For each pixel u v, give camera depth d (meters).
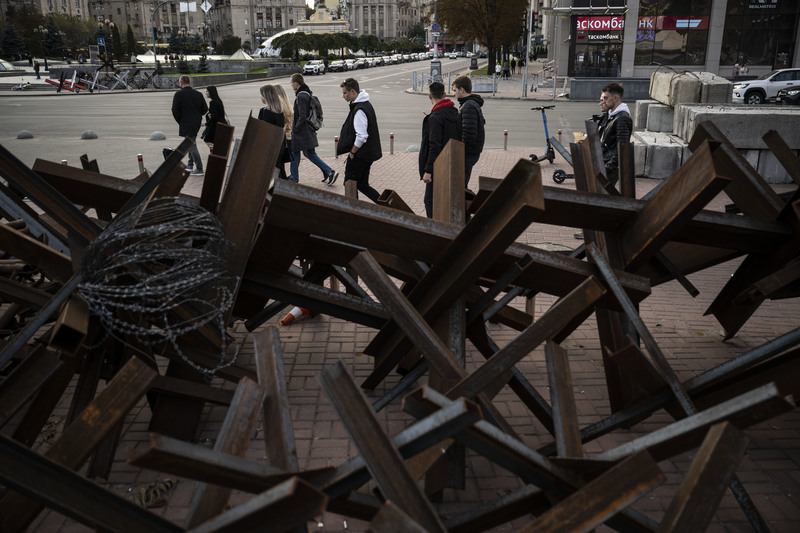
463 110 8.33
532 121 23.83
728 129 11.70
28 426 3.33
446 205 4.17
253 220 4.05
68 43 121.44
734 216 4.00
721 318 4.81
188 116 12.81
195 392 3.74
